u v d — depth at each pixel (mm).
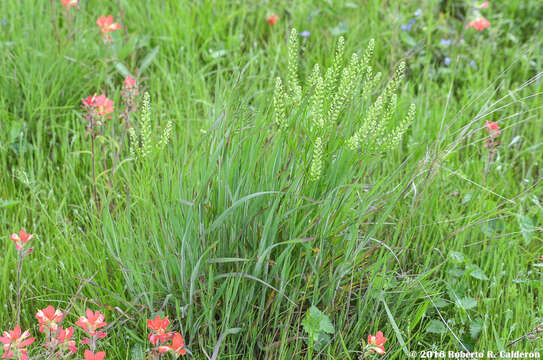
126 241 2645
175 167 2535
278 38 4688
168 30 4539
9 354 2209
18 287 2496
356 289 2750
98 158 3518
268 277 2498
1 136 3615
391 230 3018
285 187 2369
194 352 2537
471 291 3008
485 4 4508
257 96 3900
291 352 2543
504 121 4027
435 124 3820
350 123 2590
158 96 4016
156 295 2615
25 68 3963
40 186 3393
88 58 4211
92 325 2223
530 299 2938
